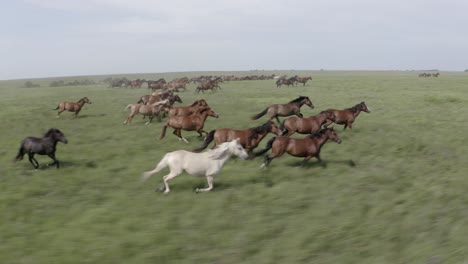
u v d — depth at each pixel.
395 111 28.14
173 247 7.53
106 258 7.10
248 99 37.84
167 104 24.20
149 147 16.72
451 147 16.86
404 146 16.83
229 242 7.79
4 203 9.72
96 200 10.12
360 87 53.09
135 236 7.95
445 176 12.37
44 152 12.64
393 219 8.89
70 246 7.50
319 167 13.12
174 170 10.31
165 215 9.04
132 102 35.97
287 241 7.85
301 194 10.55
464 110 28.02
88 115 27.44
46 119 25.67
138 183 11.55
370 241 7.80
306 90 48.78
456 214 9.06
